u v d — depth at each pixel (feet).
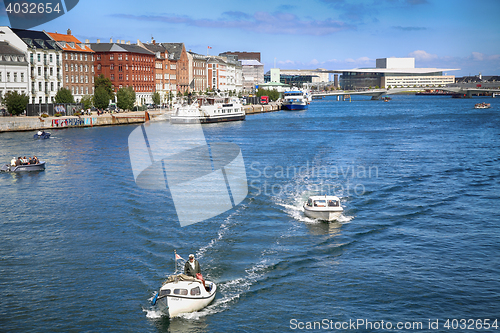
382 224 145.18
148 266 114.52
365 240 131.95
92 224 143.43
